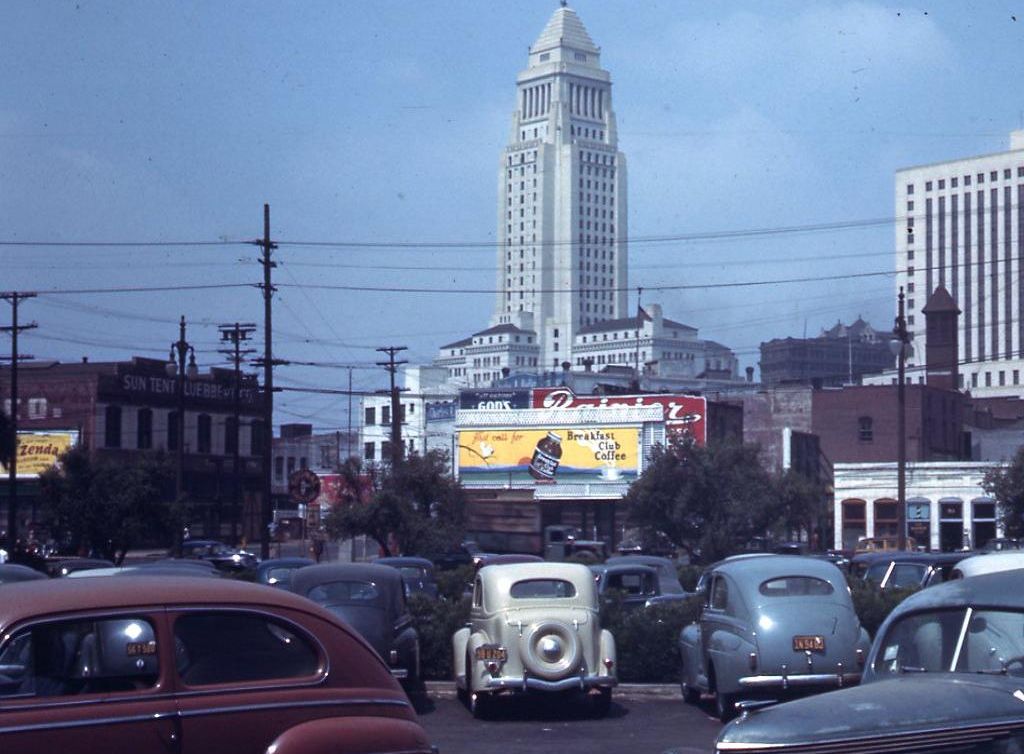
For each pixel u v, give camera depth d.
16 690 6.54
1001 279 144.88
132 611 6.88
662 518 49.44
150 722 6.70
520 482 69.38
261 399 77.62
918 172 151.25
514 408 78.31
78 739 6.52
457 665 17.89
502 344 180.50
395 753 7.30
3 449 45.78
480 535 65.69
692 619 19.73
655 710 17.44
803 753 6.63
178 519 44.34
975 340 145.88
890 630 8.17
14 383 49.06
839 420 78.75
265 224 40.16
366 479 53.56
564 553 49.06
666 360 132.88
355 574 17.91
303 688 7.17
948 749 6.69
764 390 86.56
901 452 43.66
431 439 88.44
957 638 7.73
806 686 15.12
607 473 67.69
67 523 43.00
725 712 15.79
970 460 83.00
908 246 151.25
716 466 48.97
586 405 70.12
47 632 6.69
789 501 49.47
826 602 15.45
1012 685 7.15
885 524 66.50
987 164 146.12
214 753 6.82
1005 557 15.48
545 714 17.03
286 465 89.12
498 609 16.44
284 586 19.81
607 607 20.22
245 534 74.81
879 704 6.91
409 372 108.38
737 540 48.97
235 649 7.12
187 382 70.38
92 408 67.69
